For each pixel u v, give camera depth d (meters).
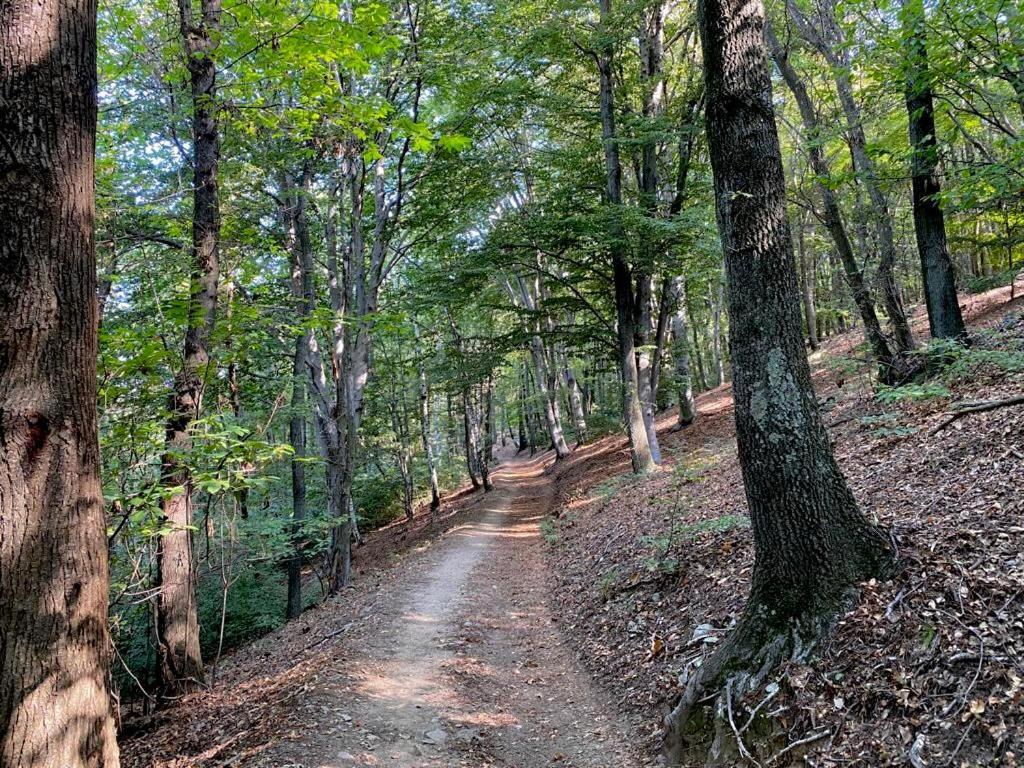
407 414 28.09
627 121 15.42
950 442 6.91
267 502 11.94
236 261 10.45
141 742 6.76
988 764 3.13
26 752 2.88
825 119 12.26
